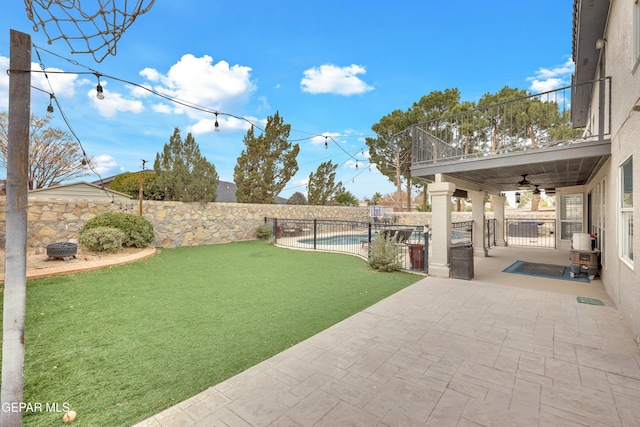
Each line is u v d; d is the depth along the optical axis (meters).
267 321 3.72
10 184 1.58
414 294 4.95
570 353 2.92
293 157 17.16
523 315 3.98
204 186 11.05
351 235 15.62
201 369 2.60
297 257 8.64
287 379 2.45
